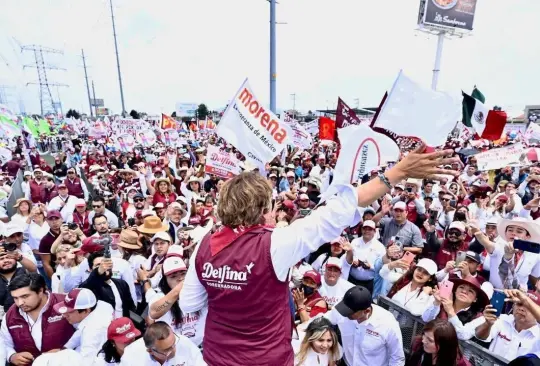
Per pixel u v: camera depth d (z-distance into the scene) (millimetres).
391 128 2447
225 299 1409
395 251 5055
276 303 1404
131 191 9914
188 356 3178
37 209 7133
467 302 3590
